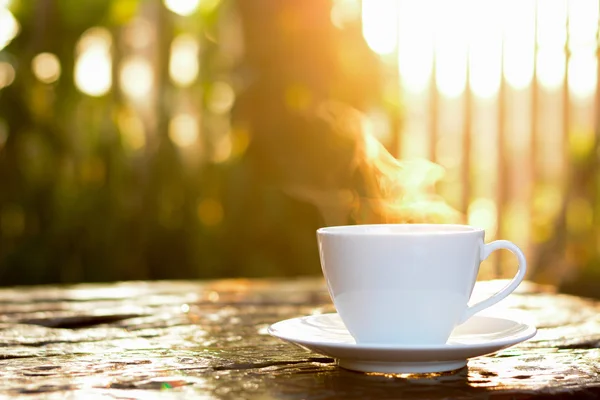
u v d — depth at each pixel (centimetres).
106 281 265
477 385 56
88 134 278
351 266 62
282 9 261
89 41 285
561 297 116
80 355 69
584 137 278
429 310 62
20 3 271
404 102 280
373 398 52
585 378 59
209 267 268
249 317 94
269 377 59
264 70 262
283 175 260
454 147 280
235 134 269
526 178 282
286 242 262
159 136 278
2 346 74
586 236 278
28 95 269
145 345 74
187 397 53
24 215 269
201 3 285
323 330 71
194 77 293
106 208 268
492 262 279
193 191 275
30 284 261
